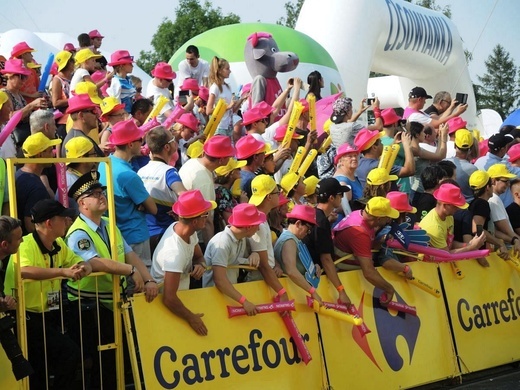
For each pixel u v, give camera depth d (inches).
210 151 245.9
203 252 252.1
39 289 206.5
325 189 253.4
